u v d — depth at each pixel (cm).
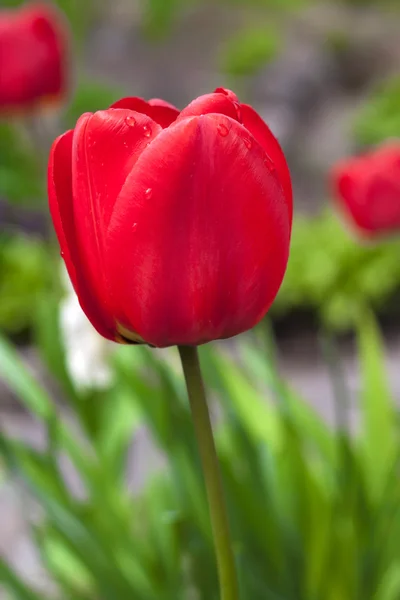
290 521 78
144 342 44
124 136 42
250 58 351
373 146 291
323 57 388
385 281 205
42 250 103
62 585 85
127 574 76
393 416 83
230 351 149
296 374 188
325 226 223
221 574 44
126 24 402
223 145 41
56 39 93
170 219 41
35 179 140
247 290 42
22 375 69
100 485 80
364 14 420
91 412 89
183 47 396
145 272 42
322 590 76
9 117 100
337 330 205
